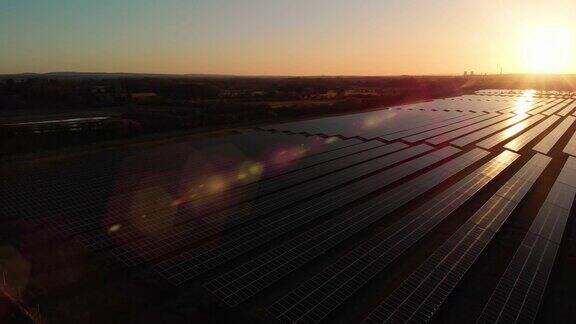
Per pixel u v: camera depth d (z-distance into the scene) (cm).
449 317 2036
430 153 5256
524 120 8706
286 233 2802
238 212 3130
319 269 2381
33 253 2461
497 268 2505
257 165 4469
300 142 5750
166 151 5047
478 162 4956
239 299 2036
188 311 1967
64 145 5297
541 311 2089
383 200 3391
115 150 5116
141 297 2067
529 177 4109
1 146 4866
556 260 2605
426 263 2383
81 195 3381
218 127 7012
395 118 8469
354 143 5812
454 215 3241
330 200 3394
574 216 3294
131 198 3350
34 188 3516
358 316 1998
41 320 1870
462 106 11506
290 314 1928
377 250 2531
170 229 2795
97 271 2286
